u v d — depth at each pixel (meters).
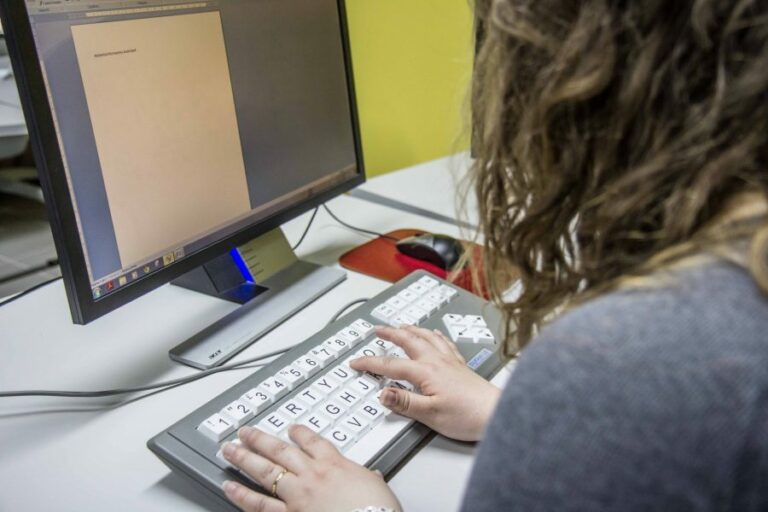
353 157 1.04
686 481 0.29
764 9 0.32
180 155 0.74
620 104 0.36
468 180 0.58
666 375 0.29
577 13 0.37
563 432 0.31
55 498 0.55
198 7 0.74
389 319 0.77
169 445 0.57
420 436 0.61
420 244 0.98
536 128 0.40
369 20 1.46
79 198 0.63
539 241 0.44
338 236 1.11
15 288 2.00
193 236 0.77
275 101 0.87
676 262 0.33
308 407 0.62
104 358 0.76
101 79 0.64
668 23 0.34
